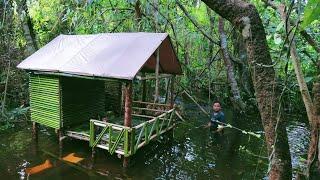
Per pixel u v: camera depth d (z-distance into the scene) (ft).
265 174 28.84
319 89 11.07
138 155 33.12
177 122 46.06
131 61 28.45
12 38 49.49
